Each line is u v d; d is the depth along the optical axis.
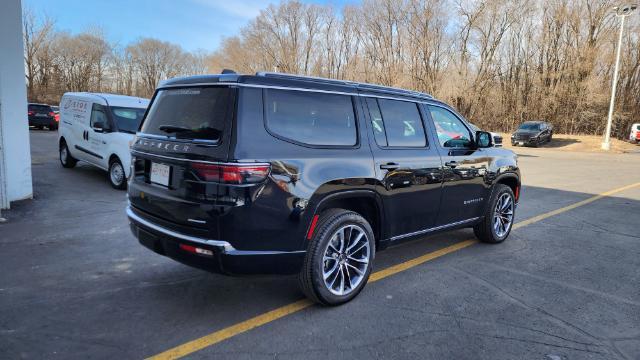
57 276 4.21
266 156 3.16
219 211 3.02
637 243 5.89
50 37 57.03
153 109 3.85
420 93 4.74
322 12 51.53
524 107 43.31
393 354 3.00
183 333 3.21
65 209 6.86
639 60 39.06
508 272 4.66
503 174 5.57
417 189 4.35
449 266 4.81
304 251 3.41
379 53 45.09
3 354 2.85
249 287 4.09
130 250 5.03
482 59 41.03
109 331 3.20
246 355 2.94
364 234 3.85
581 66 37.38
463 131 5.13
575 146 28.88
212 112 3.21
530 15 41.44
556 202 8.86
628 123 40.22
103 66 67.31
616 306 3.86
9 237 5.37
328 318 3.51
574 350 3.11
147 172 3.63
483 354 3.03
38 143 16.98
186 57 82.56
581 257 5.24
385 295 3.98
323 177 3.46
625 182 12.23
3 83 6.67
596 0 37.22
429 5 40.19
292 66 51.84
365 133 3.93
